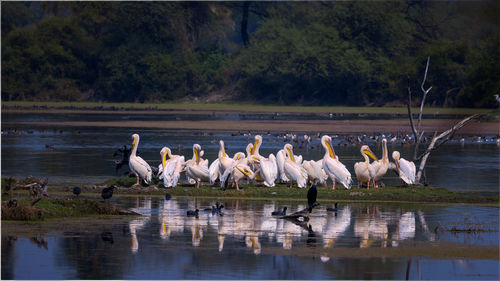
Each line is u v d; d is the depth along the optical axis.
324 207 18.80
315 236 14.67
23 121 62.34
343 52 89.31
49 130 51.19
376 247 13.66
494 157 33.88
